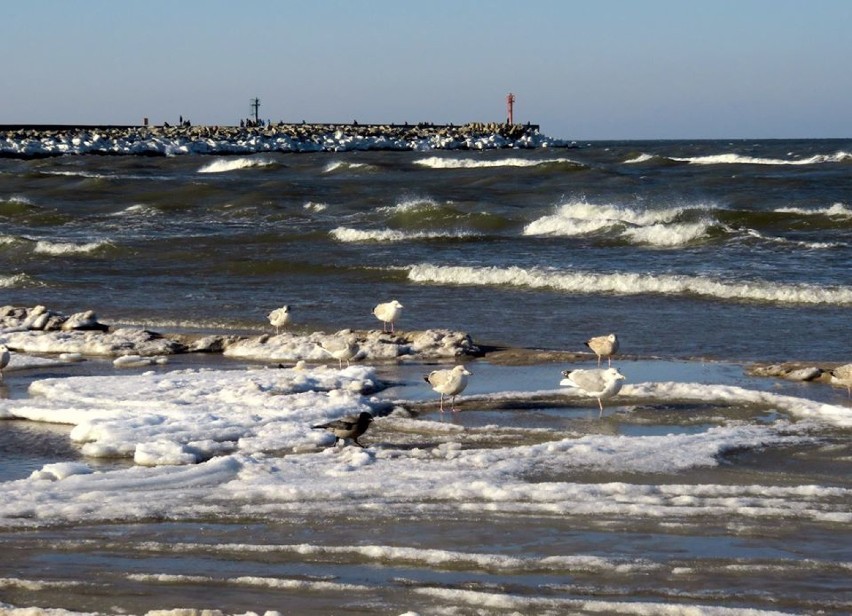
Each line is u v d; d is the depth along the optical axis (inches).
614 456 449.1
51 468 442.9
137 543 353.4
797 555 333.7
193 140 4945.9
